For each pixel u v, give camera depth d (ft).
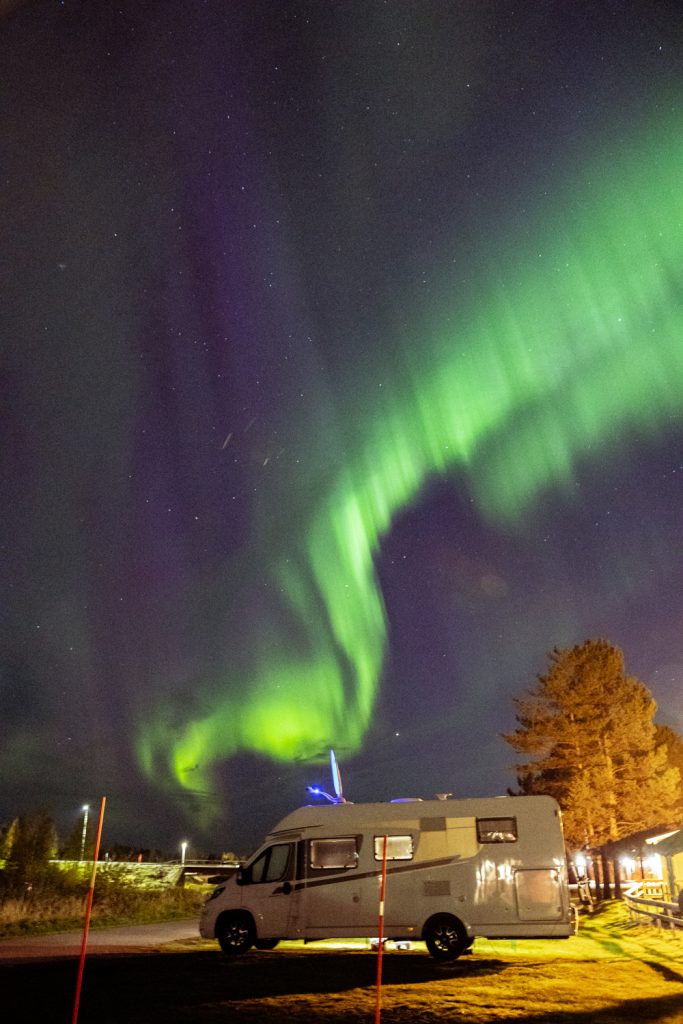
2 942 69.46
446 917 55.72
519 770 159.12
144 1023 31.94
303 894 58.75
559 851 56.24
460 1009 35.94
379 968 30.86
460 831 57.72
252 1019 33.14
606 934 87.45
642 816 152.05
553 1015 34.37
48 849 108.88
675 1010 35.76
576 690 157.58
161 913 114.01
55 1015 33.37
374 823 59.31
